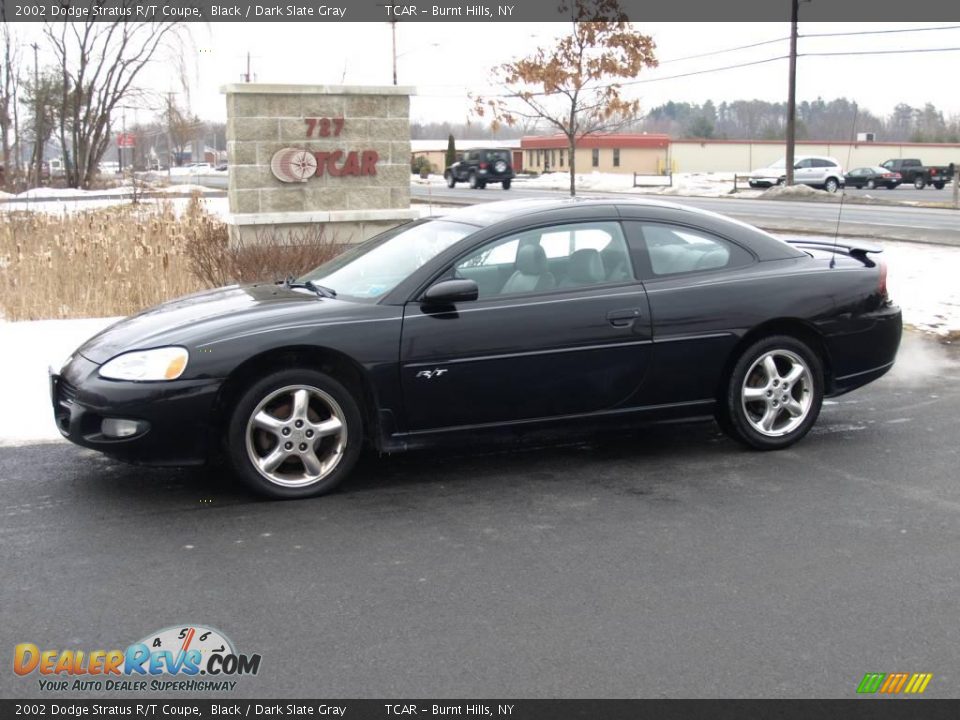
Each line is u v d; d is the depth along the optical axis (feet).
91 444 17.20
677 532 16.25
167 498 17.90
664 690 11.30
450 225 20.26
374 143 46.47
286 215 44.86
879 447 21.16
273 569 14.71
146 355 17.19
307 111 44.98
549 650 12.23
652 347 19.42
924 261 47.93
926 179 164.96
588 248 19.56
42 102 156.35
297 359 17.83
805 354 20.65
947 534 16.16
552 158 264.52
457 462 20.21
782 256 20.90
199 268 37.22
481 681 11.51
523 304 18.71
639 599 13.69
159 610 13.34
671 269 19.98
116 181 163.22
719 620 13.04
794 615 13.20
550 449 21.15
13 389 25.30
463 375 18.34
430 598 13.71
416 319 18.13
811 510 17.30
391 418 18.17
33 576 14.44
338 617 13.15
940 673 11.69
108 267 37.45
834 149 234.79
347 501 17.78
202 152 354.33
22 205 79.71
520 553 15.35
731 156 249.96
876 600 13.66
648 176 203.41
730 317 19.88
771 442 20.68
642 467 19.84
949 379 27.45
